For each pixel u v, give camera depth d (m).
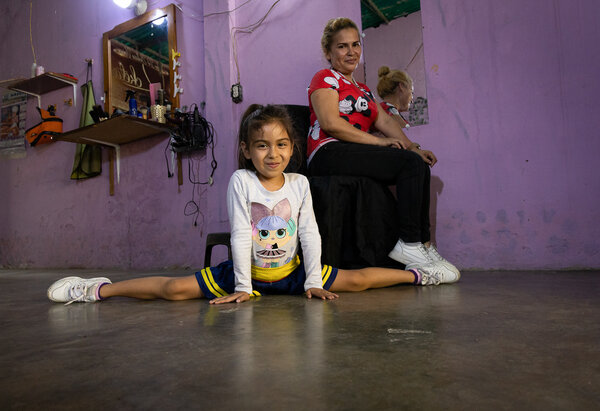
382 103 2.61
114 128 3.42
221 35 3.23
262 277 1.47
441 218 2.38
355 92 2.13
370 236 1.85
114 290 1.43
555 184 2.12
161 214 3.62
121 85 4.00
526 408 0.44
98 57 4.25
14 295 1.80
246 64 3.18
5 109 4.89
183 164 3.49
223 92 3.21
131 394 0.51
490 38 2.31
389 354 0.66
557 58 2.15
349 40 2.15
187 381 0.55
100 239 4.01
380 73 2.66
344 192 1.86
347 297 1.34
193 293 1.39
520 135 2.21
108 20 4.18
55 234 4.35
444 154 2.39
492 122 2.28
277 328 0.88
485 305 1.11
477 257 2.28
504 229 2.22
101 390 0.53
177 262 3.49
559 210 2.10
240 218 1.40
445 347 0.69
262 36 3.12
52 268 4.30
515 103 2.23
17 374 0.61
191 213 3.43
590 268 2.02
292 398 0.48
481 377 0.54
